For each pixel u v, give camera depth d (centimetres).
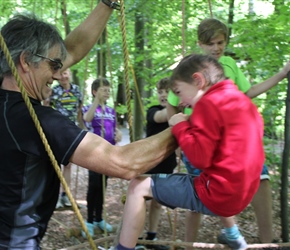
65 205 612
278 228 473
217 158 214
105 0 267
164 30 784
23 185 182
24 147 180
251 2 646
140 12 730
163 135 213
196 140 208
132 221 236
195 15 710
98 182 496
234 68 334
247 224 520
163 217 560
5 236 182
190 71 225
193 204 229
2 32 192
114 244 248
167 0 712
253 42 526
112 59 799
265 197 370
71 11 900
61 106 575
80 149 182
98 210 505
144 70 828
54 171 195
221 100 212
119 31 835
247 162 210
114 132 551
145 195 240
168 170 421
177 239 483
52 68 197
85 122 557
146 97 988
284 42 512
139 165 195
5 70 189
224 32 329
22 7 788
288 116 343
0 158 181
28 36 189
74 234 495
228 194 212
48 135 182
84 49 266
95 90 543
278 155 558
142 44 822
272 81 331
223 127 210
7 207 182
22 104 186
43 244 479
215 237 482
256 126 218
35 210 188
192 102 228
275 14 539
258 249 355
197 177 235
